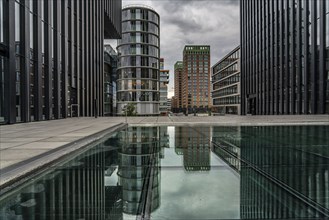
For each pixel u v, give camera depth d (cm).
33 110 2064
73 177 494
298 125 1723
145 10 6156
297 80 3472
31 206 355
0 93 1669
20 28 1898
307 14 3272
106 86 6375
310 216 313
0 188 414
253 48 5159
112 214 329
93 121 2142
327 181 448
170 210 337
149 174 514
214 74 10825
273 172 512
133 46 6031
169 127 1655
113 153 733
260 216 315
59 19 2530
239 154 701
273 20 4216
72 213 333
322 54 2984
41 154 639
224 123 1827
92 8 3816
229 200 369
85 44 3441
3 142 846
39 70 2117
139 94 5962
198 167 564
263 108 4628
